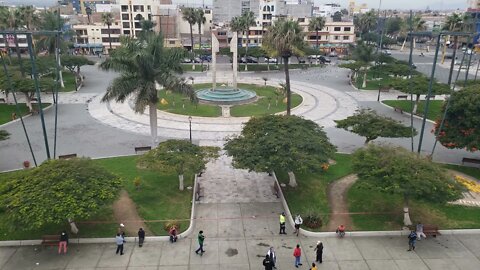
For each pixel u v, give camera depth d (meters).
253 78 99.19
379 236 30.70
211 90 76.44
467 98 40.06
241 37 148.50
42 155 46.47
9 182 29.27
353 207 34.59
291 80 96.38
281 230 30.80
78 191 27.77
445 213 33.66
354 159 34.03
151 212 33.22
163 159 34.78
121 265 26.98
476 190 37.75
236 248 29.06
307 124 39.78
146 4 141.88
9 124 57.19
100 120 60.38
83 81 90.62
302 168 31.92
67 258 27.62
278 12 173.25
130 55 40.41
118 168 42.31
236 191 37.84
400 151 33.56
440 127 40.97
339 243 29.77
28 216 25.38
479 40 108.25
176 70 43.38
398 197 36.03
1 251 28.30
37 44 82.62
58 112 64.19
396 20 175.75
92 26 141.88
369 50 90.31
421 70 110.38
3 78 61.81
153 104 44.41
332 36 157.12
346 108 69.12
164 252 28.50
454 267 27.06
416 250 28.94
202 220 32.75
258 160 33.72
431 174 30.02
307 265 27.12
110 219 32.06
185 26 157.62
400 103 71.31
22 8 94.88
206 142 51.41
